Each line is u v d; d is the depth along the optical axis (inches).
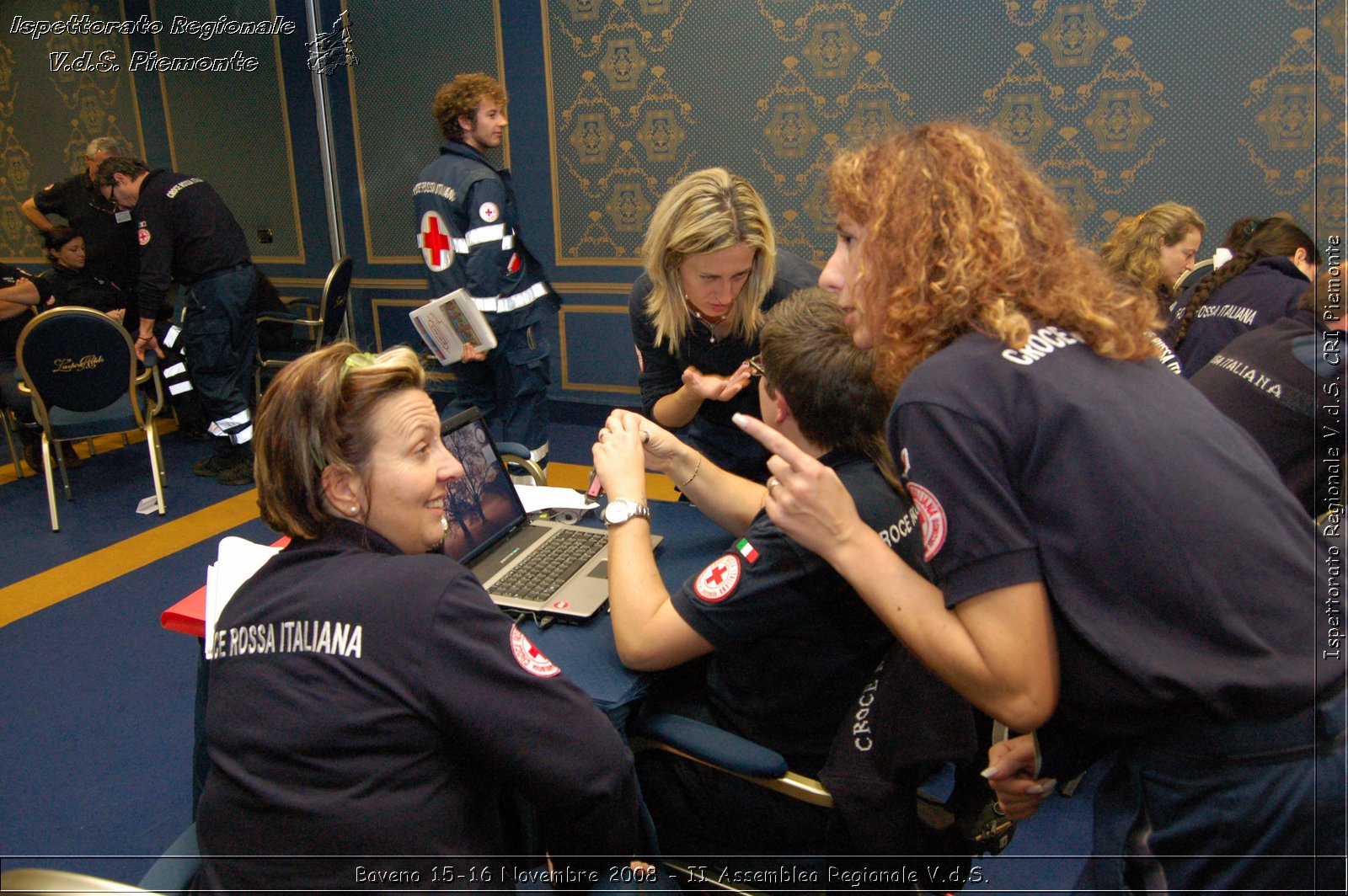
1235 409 57.1
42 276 173.2
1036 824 70.1
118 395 139.8
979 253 33.9
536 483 80.7
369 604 34.5
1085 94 139.1
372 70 186.5
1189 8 131.0
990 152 35.9
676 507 73.8
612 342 181.8
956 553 32.2
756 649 47.1
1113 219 142.0
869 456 44.9
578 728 36.6
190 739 87.7
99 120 217.2
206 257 148.4
